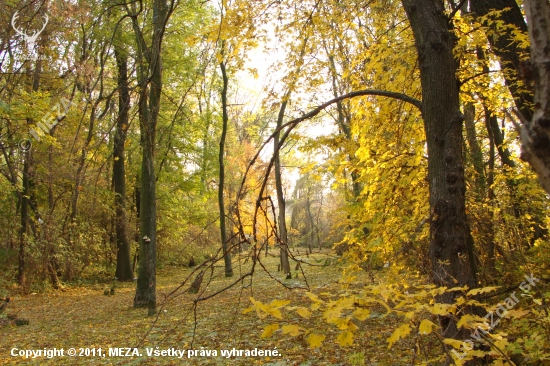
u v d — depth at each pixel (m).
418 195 5.32
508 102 6.08
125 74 13.85
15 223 18.56
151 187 11.17
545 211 6.95
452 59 3.76
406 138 5.49
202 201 27.64
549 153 1.21
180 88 18.80
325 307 2.10
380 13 6.36
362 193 5.52
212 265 2.81
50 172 16.62
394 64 5.56
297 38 5.94
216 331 8.11
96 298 16.05
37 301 15.24
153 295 10.76
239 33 5.07
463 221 3.44
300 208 45.53
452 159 3.52
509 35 5.40
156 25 10.11
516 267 5.81
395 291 2.22
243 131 35.47
